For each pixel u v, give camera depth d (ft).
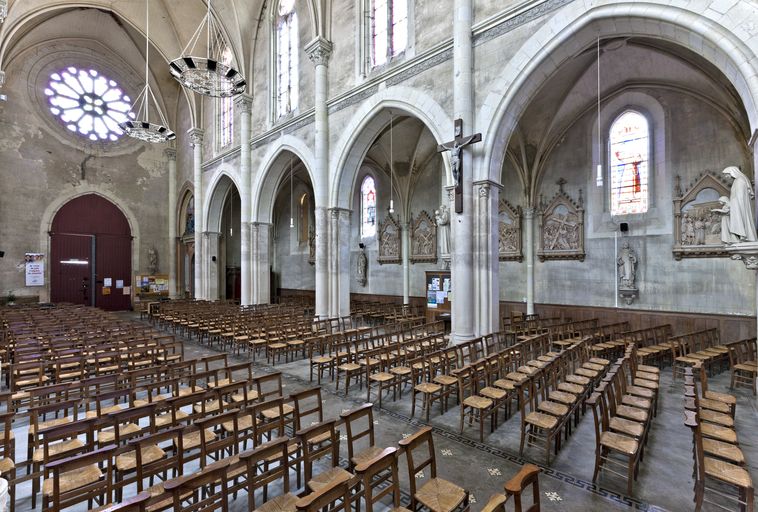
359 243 86.38
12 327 43.37
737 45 25.02
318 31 57.62
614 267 51.60
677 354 40.70
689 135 45.98
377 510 15.39
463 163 38.37
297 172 94.53
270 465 18.49
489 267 37.83
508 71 36.55
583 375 25.72
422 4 45.37
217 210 91.40
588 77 49.29
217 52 84.17
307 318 52.70
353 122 53.11
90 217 93.40
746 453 20.10
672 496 16.21
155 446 16.62
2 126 81.87
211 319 53.57
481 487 16.92
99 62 95.30
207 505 13.21
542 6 34.63
